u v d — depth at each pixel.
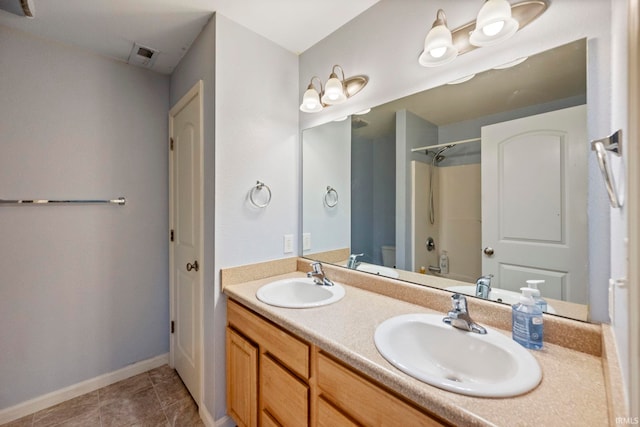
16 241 1.56
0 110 1.51
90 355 1.80
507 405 0.60
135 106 1.97
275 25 1.57
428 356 0.97
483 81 1.09
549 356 0.80
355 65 1.53
